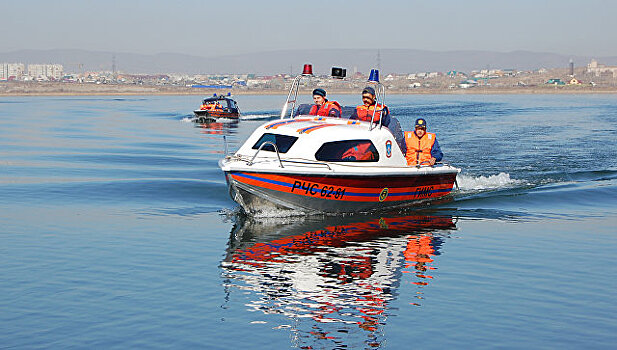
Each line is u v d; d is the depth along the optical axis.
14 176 18.23
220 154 24.55
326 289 8.62
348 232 11.98
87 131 36.91
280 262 9.89
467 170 19.83
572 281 9.01
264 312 7.75
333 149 12.96
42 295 8.26
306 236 11.61
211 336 7.03
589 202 15.07
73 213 13.32
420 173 14.02
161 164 21.19
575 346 6.87
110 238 11.25
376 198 13.57
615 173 19.30
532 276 9.23
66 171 19.31
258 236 11.55
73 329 7.18
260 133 13.52
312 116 14.44
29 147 27.06
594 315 7.72
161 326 7.29
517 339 7.03
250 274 9.25
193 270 9.41
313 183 12.58
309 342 6.91
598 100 109.88
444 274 9.33
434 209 14.28
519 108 68.12
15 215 13.08
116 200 14.73
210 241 11.14
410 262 9.94
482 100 114.81
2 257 9.98
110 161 22.00
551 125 39.72
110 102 102.56
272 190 12.46
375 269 9.55
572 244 11.09
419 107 72.06
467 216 13.53
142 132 36.47
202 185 16.58
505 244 11.09
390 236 11.66
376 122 14.06
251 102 112.06
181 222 12.62
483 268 9.62
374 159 13.35
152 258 10.02
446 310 7.86
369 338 7.04
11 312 7.66
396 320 7.54
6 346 6.73
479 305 8.04
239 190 12.58
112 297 8.20
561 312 7.82
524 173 19.28
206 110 47.53
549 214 13.73
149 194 15.42
